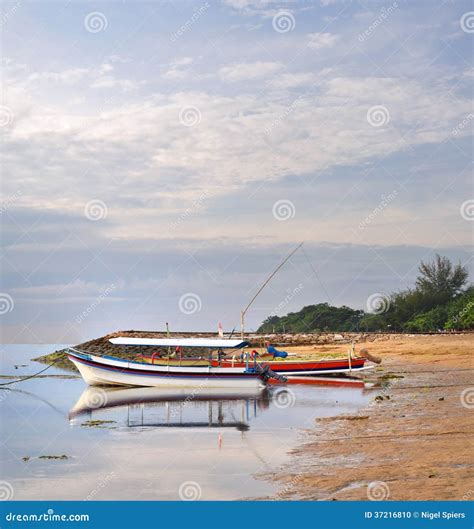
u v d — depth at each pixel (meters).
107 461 19.91
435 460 17.42
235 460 19.27
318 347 64.88
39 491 16.97
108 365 41.34
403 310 85.69
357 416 25.53
